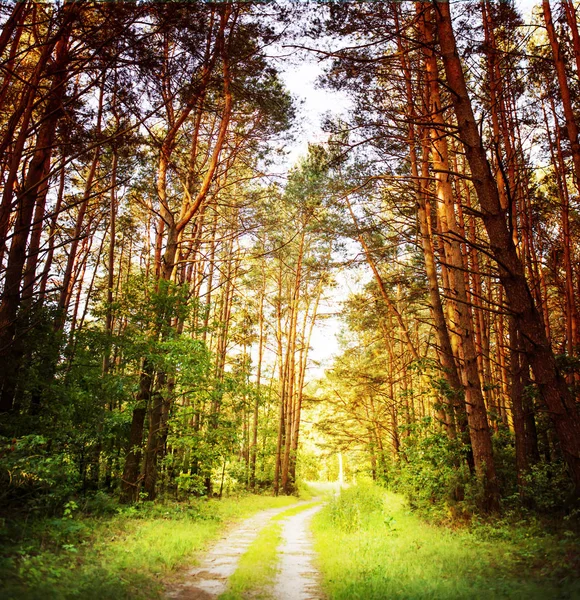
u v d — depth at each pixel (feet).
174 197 70.95
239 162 65.26
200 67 32.68
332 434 108.78
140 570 22.58
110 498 41.01
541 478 34.60
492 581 19.40
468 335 40.04
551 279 59.31
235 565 26.81
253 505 71.56
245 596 19.99
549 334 52.95
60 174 52.85
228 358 91.35
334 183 52.54
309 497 110.01
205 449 45.75
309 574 25.34
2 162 31.63
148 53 28.25
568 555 21.12
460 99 25.86
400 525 36.86
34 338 36.14
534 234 56.03
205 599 19.63
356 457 131.44
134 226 79.25
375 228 54.85
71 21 25.64
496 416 50.16
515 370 39.96
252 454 101.91
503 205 45.85
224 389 47.14
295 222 85.92
